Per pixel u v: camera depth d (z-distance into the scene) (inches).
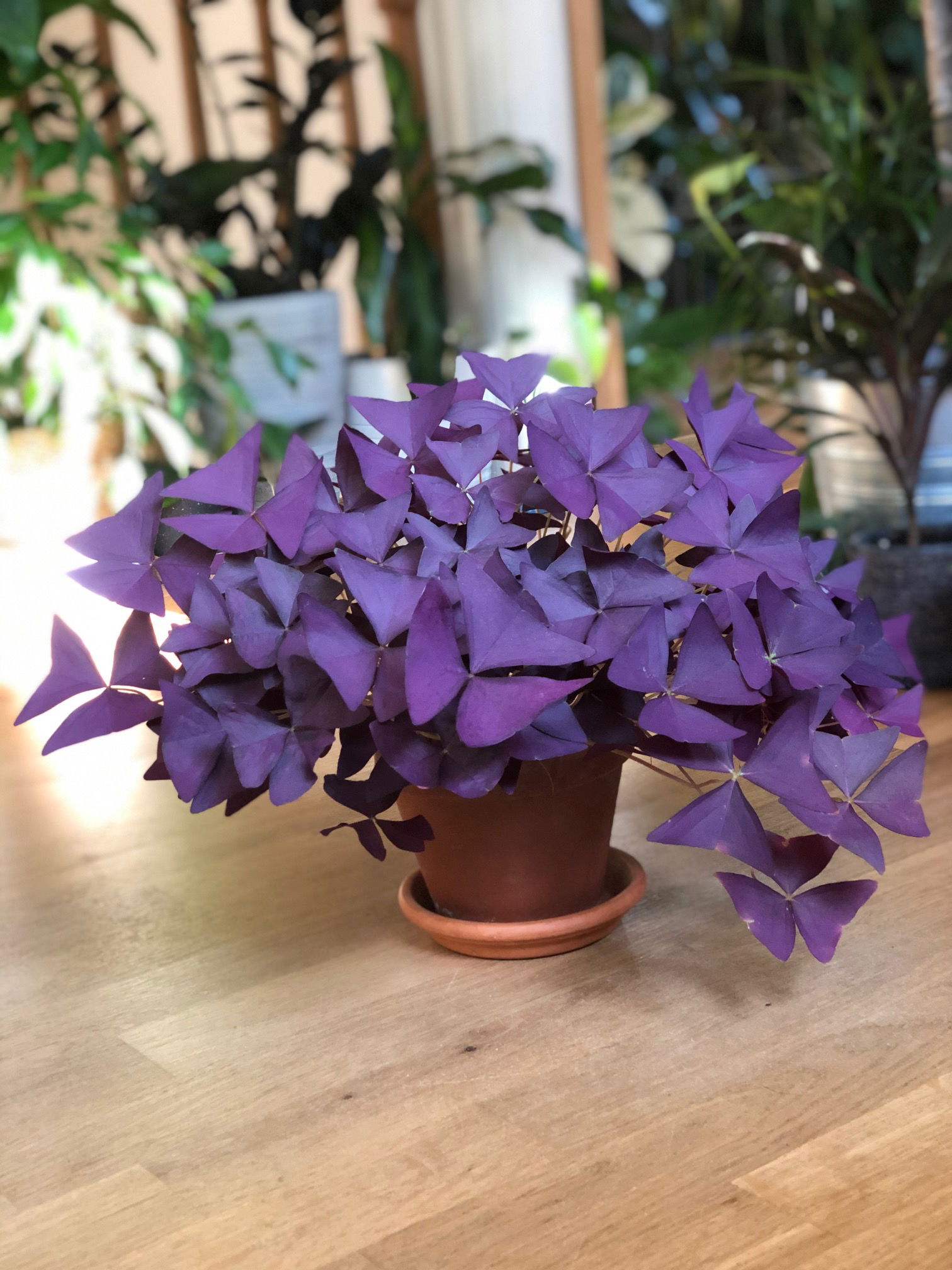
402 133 113.2
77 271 92.9
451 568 27.9
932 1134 24.8
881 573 56.6
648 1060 27.7
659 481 28.1
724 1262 22.1
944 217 57.5
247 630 27.6
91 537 28.9
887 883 35.1
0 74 95.5
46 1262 23.3
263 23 117.6
